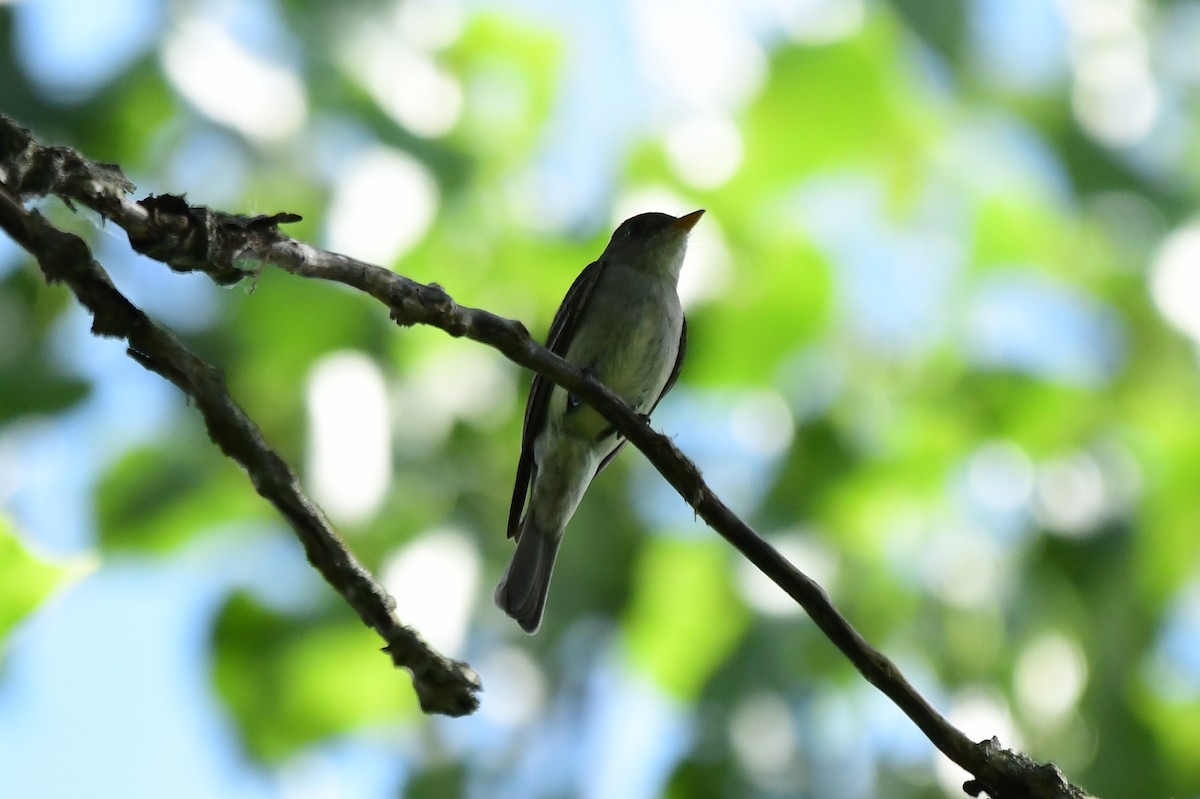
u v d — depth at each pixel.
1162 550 11.04
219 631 9.63
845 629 4.87
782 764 9.49
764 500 10.49
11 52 9.49
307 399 9.47
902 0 9.46
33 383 9.75
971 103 11.25
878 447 10.84
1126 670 10.49
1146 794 10.27
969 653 10.46
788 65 11.14
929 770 9.67
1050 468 11.01
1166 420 11.30
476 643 9.87
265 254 4.71
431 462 10.02
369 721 9.70
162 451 9.95
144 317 4.14
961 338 11.49
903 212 11.48
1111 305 11.49
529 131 11.01
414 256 10.20
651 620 10.02
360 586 4.24
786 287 10.82
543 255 10.73
